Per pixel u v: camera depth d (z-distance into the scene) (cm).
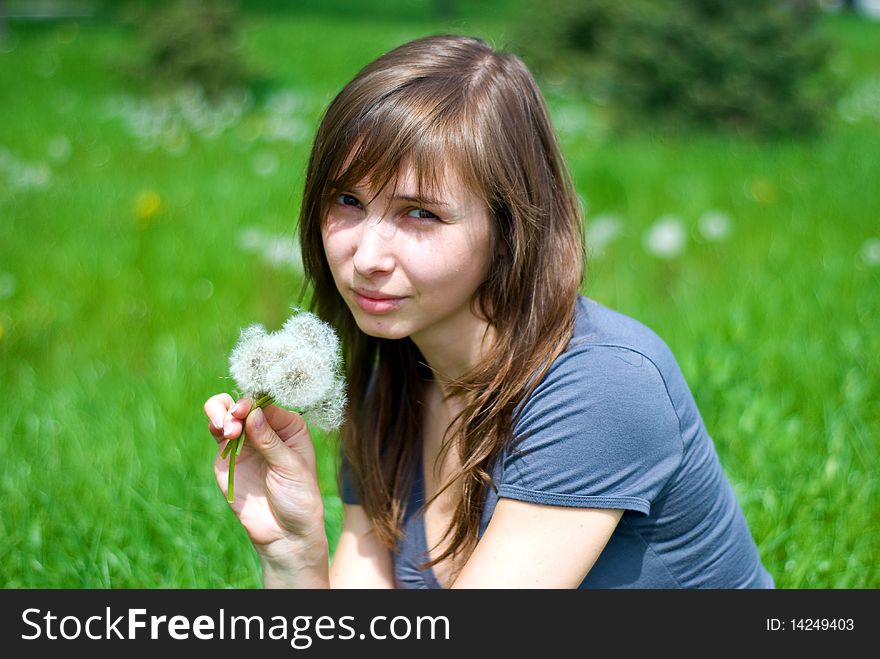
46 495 406
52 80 1703
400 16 3153
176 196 912
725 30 1317
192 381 520
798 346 513
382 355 276
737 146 1212
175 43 1555
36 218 845
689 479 245
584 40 1667
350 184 221
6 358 570
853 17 3481
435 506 272
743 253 730
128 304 655
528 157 232
